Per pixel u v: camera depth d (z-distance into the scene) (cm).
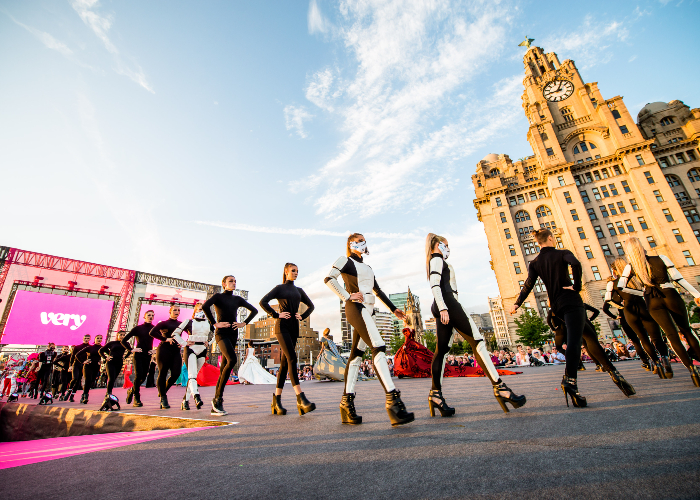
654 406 234
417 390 541
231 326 432
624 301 494
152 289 2762
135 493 133
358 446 183
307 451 181
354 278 299
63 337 2264
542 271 326
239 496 123
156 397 809
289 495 121
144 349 598
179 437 245
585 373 683
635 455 132
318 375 1191
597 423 194
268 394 695
